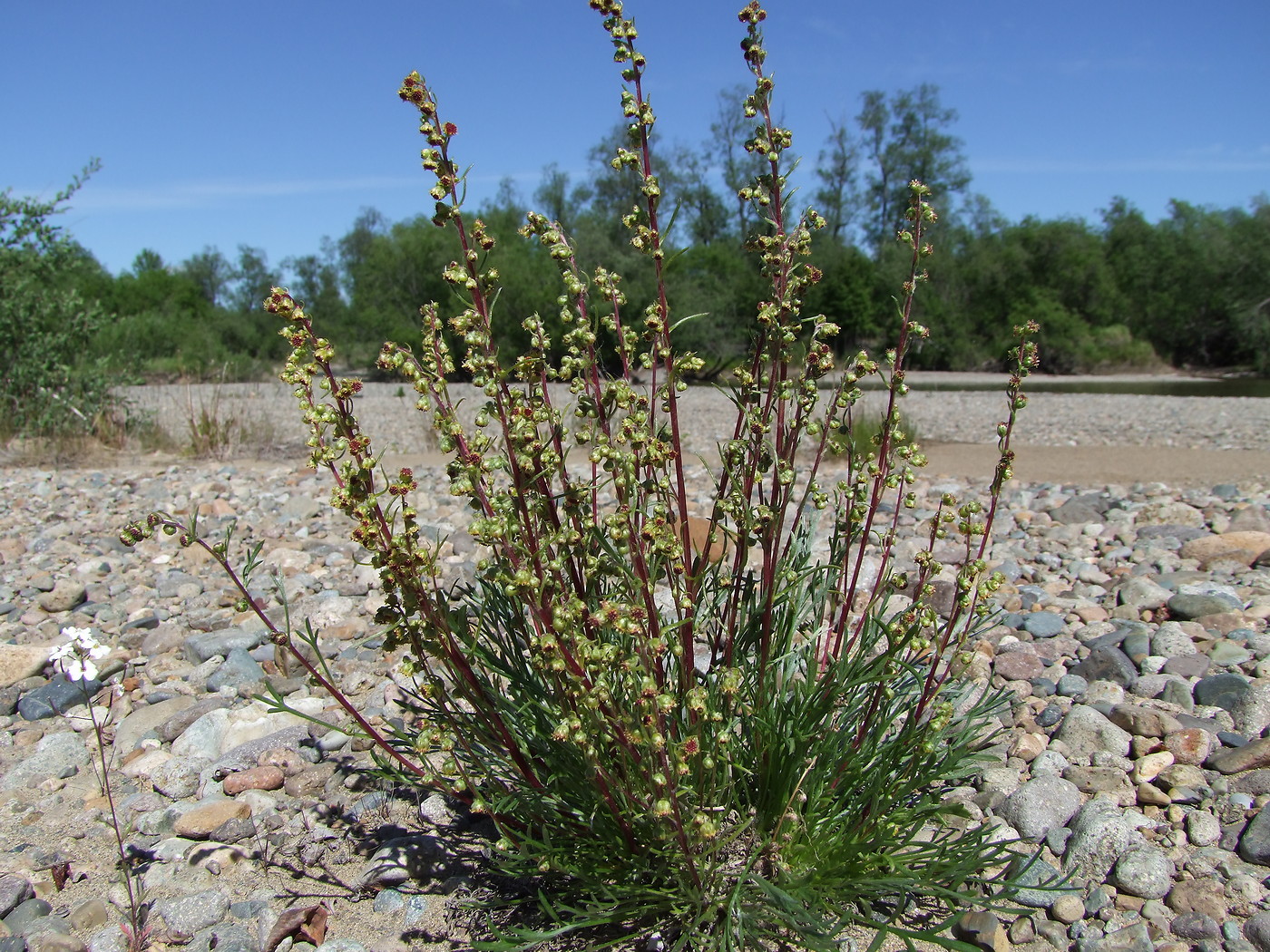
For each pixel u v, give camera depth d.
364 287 43.84
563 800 2.59
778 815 2.58
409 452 13.95
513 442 2.22
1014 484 9.02
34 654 4.39
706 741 2.40
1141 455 12.28
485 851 2.86
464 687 2.51
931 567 2.67
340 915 2.65
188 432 14.41
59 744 3.60
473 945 2.21
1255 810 2.77
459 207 2.14
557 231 2.31
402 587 2.38
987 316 50.66
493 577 2.45
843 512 3.00
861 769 2.59
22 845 3.00
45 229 12.98
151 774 3.45
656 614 2.42
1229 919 2.39
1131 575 5.31
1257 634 4.11
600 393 2.39
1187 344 50.19
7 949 2.46
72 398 12.87
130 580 6.12
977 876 2.58
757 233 2.40
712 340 35.12
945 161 54.88
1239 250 47.06
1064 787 2.96
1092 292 51.84
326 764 3.41
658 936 2.42
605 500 6.15
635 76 2.25
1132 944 2.35
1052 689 3.77
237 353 42.91
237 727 3.72
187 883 2.81
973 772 3.02
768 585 2.52
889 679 2.70
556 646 2.15
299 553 6.37
